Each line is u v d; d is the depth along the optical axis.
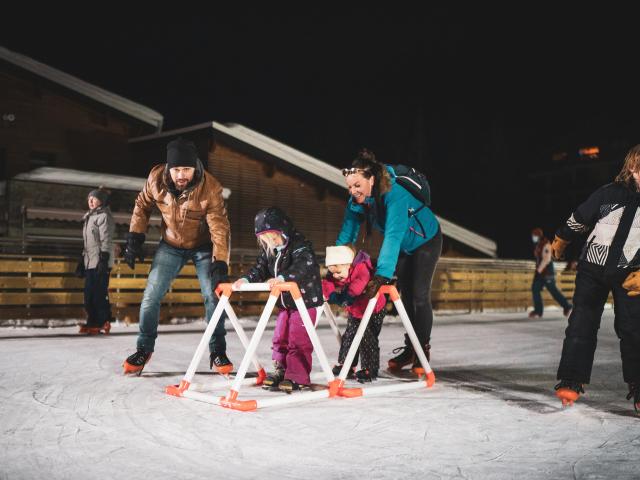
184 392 4.08
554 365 5.82
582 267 3.88
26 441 3.01
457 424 3.47
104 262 7.73
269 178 17.64
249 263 11.08
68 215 13.83
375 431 3.29
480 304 14.09
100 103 17.14
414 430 3.32
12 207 13.73
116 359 5.68
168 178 4.69
